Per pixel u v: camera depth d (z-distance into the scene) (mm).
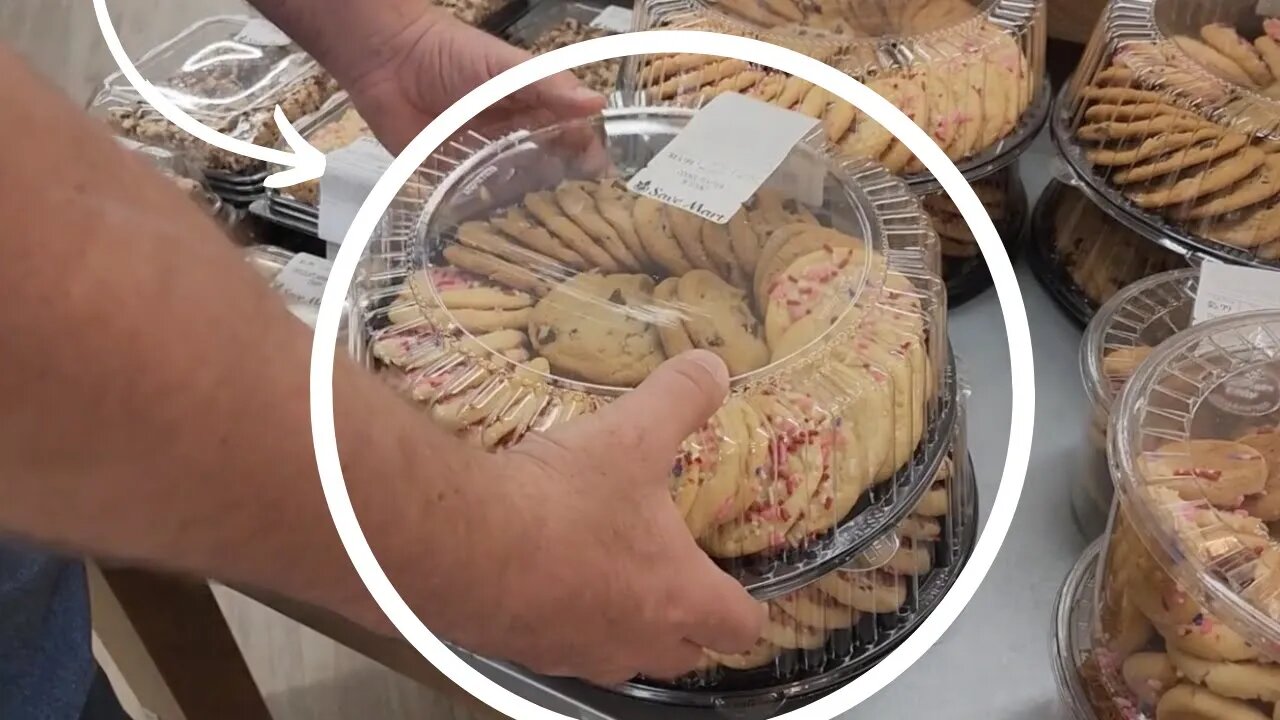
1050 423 699
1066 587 596
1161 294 666
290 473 321
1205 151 663
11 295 262
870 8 762
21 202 264
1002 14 760
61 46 1220
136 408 285
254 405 309
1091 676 548
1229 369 562
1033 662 596
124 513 305
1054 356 739
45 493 294
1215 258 670
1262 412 543
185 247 302
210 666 844
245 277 321
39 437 278
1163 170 679
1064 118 770
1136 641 523
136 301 282
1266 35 711
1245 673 478
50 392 272
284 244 922
